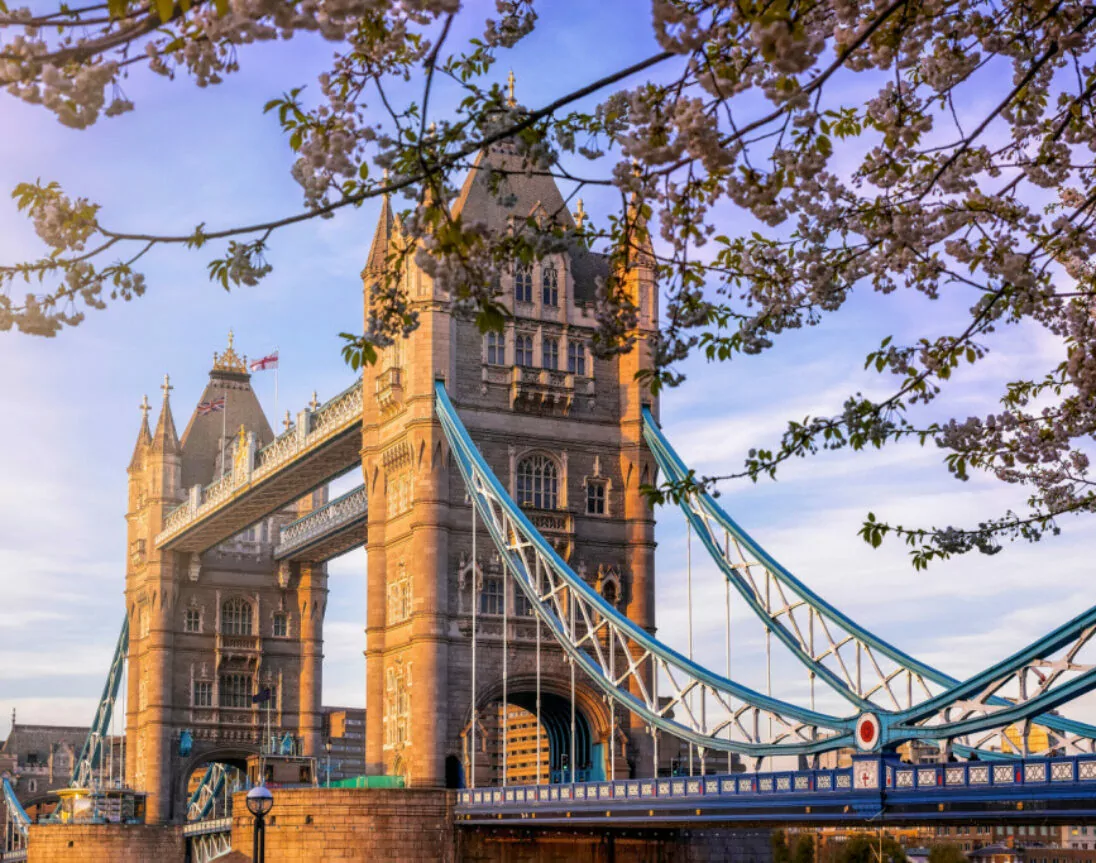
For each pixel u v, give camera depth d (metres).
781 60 15.60
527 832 90.06
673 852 92.94
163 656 145.00
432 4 16.05
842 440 22.44
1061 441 25.16
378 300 21.19
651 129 17.33
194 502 137.25
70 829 137.25
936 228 21.55
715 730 74.50
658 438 98.69
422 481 94.31
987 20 19.88
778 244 22.69
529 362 99.44
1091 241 20.81
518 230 19.55
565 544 97.38
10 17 14.16
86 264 17.61
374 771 96.38
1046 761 50.97
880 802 58.12
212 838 129.62
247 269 19.14
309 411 113.88
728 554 82.12
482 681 93.81
